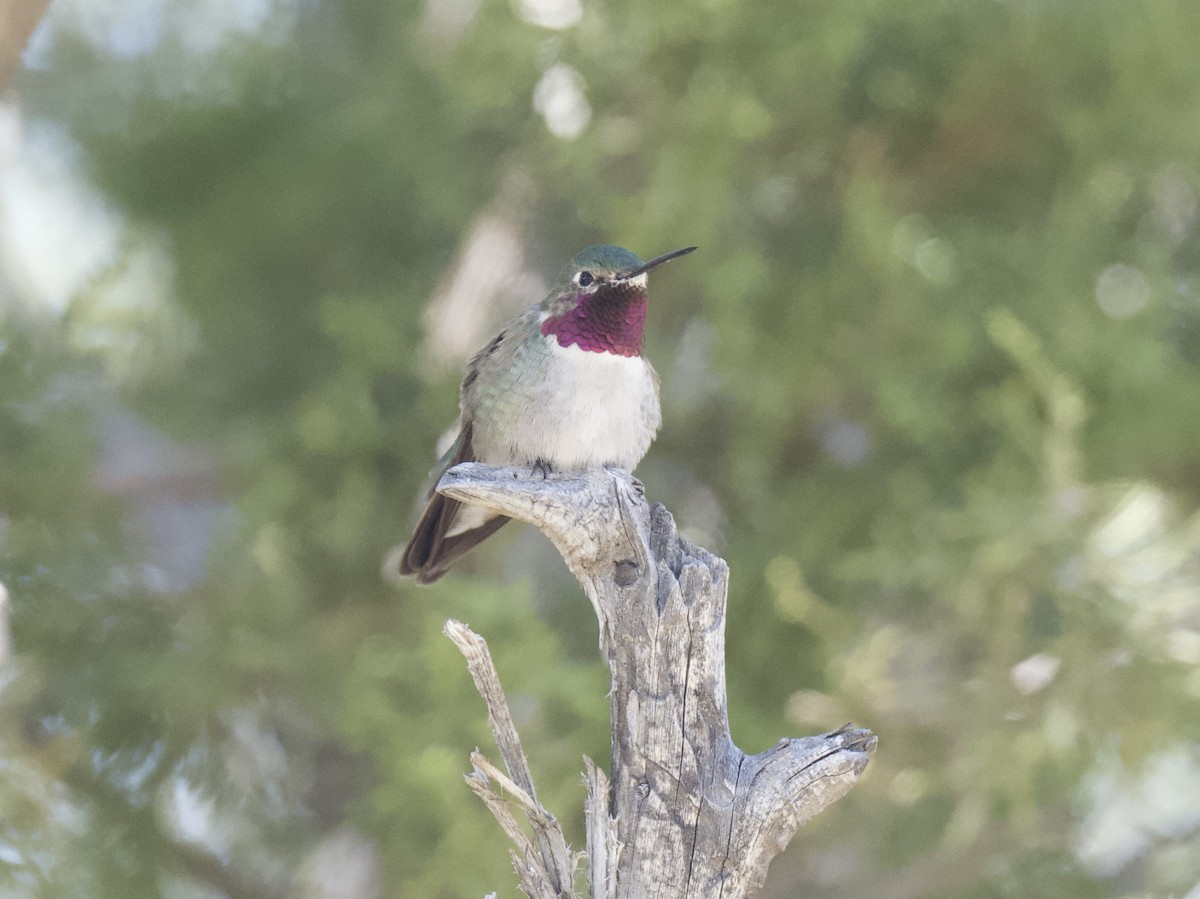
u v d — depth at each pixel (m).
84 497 12.54
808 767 5.68
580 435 8.30
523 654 10.84
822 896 13.52
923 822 13.45
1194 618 12.24
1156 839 13.72
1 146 15.07
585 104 12.59
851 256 12.05
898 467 12.66
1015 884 13.63
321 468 12.81
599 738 10.95
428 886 10.43
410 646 12.06
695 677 5.79
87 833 11.88
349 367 12.80
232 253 13.43
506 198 13.73
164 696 12.37
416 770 10.39
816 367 12.30
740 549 12.94
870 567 11.88
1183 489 13.38
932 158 12.66
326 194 13.31
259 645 12.66
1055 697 11.38
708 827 5.68
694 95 11.96
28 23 8.42
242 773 13.24
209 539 13.87
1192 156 12.45
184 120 13.20
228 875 12.58
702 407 13.95
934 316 12.05
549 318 8.41
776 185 12.72
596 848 5.59
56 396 12.41
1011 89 12.12
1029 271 12.33
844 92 12.37
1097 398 12.16
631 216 12.19
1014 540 11.27
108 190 13.62
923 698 12.08
